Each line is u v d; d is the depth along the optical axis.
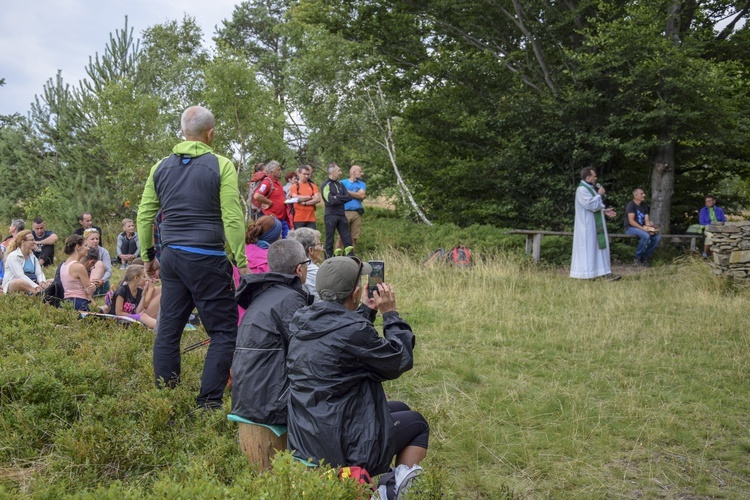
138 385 4.83
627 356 7.04
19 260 8.95
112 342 5.80
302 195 12.11
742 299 9.70
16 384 4.35
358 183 13.74
